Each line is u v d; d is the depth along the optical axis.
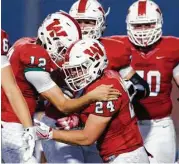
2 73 13.95
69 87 14.88
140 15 17.31
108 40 17.02
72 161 15.72
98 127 13.49
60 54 15.12
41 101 16.72
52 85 14.65
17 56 14.77
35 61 14.52
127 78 16.83
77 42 14.15
